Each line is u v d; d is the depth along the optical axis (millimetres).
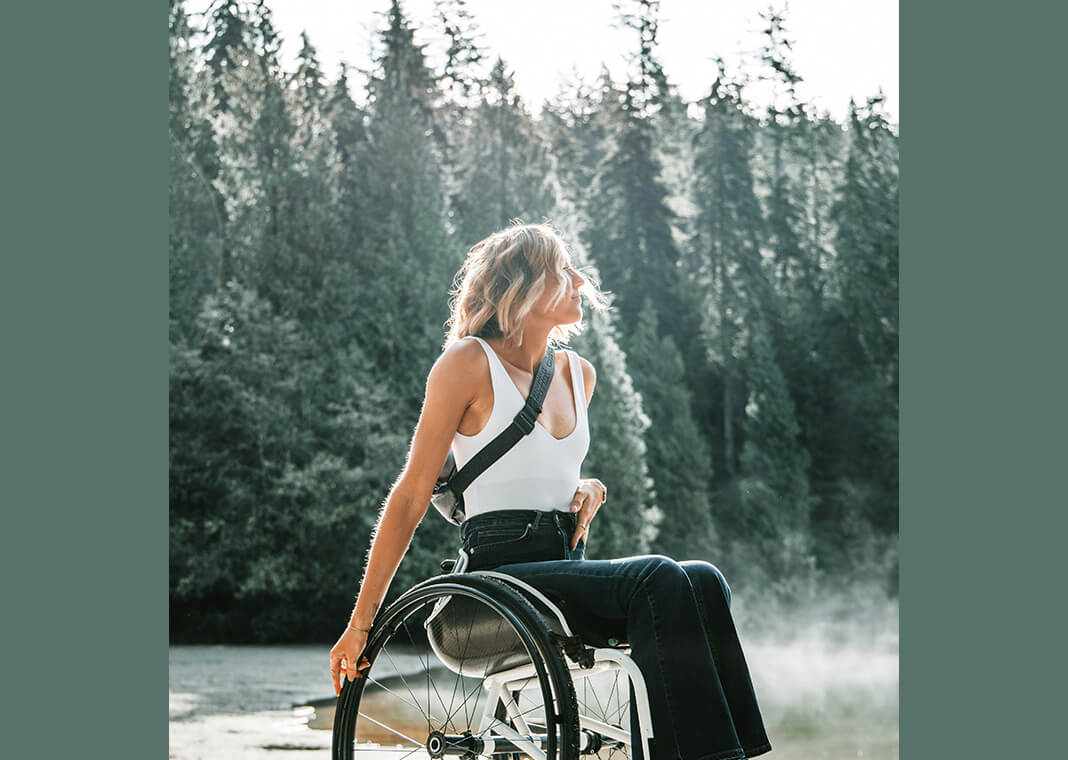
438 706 5047
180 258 9305
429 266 9375
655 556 2047
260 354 9406
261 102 9305
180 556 9258
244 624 9266
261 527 9352
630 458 9172
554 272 2318
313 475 9398
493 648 2139
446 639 2207
